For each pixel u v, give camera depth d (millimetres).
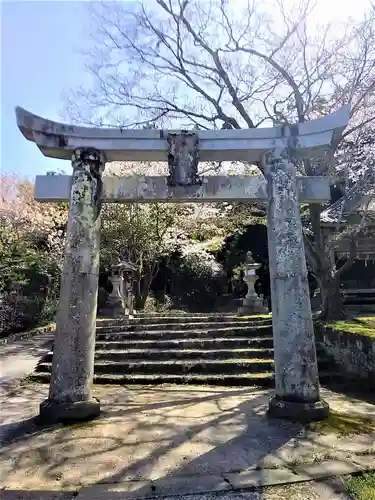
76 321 4688
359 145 9711
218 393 6176
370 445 3721
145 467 3314
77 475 3180
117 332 9391
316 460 3381
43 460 3494
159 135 5203
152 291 21078
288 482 2992
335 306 9109
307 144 5164
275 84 8656
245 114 8367
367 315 11141
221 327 9609
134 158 5516
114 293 12406
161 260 20000
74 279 4758
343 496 2789
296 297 4750
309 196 5336
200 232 19672
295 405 4484
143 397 5922
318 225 9086
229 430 4246
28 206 16672
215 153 5371
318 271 9227
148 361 7719
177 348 8391
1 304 12273
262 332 8914
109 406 5352
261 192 5336
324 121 5129
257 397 5820
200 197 5328
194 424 4500
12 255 13336
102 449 3738
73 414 4516
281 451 3605
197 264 20703
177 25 8117
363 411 4918
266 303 16812
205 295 20859
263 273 20938
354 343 6742
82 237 4875
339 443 3771
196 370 7352
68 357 4625
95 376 7148
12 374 7355
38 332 12484
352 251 9461
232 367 7328
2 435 4172
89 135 5152
